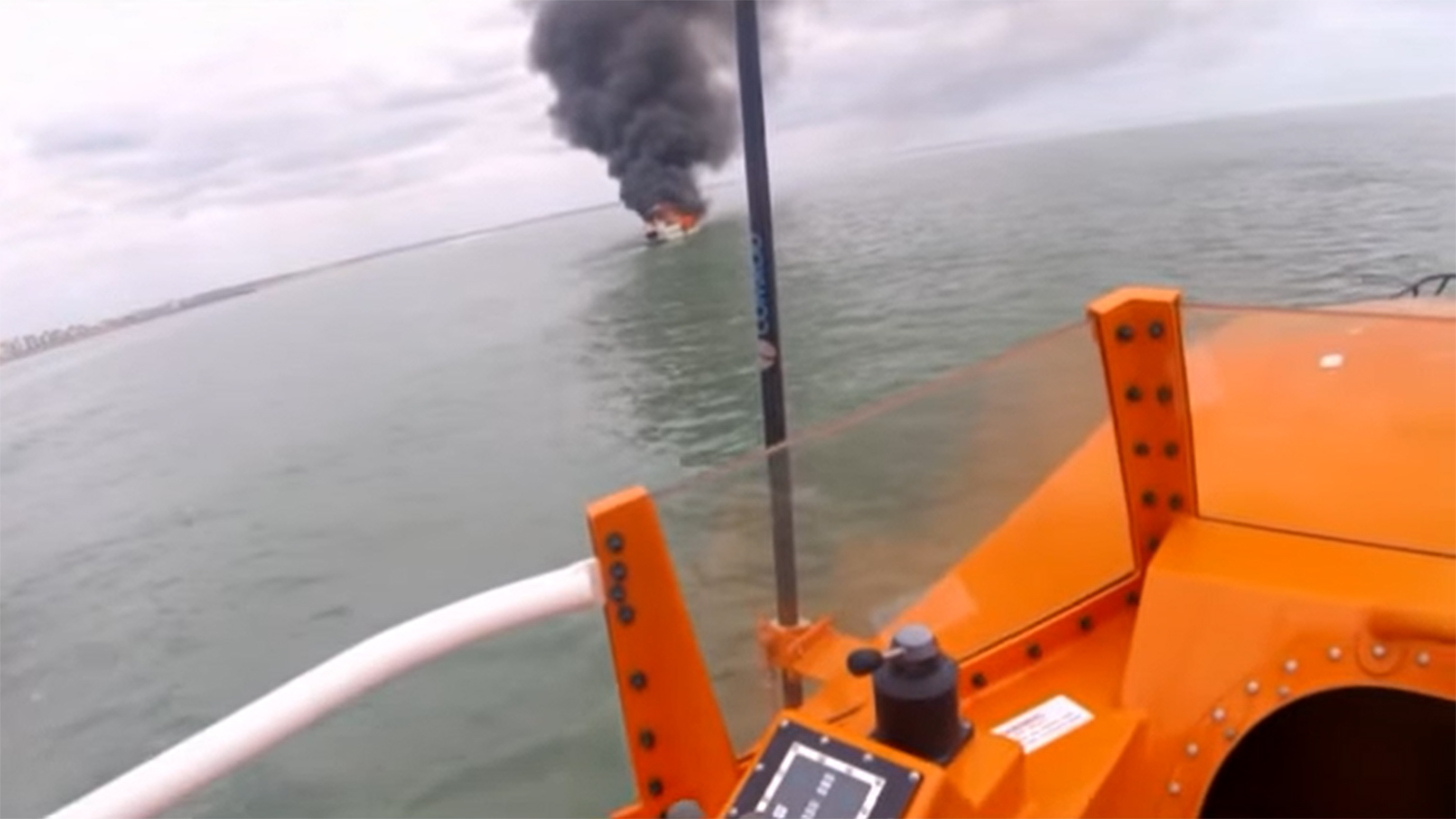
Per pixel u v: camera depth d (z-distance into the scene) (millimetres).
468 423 20453
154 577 15797
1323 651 2232
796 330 19953
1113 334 2500
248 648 13352
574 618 10547
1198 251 19500
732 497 2613
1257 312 2631
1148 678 2355
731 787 2338
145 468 21656
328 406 23594
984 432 2877
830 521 2842
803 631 2652
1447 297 4648
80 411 27812
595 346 24000
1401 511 2443
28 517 19578
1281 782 2494
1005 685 2596
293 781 8859
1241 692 2270
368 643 1943
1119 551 2725
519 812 8250
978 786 1759
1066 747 2250
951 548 2867
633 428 18672
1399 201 20516
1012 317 18281
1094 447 2859
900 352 17453
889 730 1785
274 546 16109
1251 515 2568
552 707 9328
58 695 12930
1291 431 2822
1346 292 16062
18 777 11289
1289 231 19594
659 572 2213
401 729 9344
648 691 2260
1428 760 2377
